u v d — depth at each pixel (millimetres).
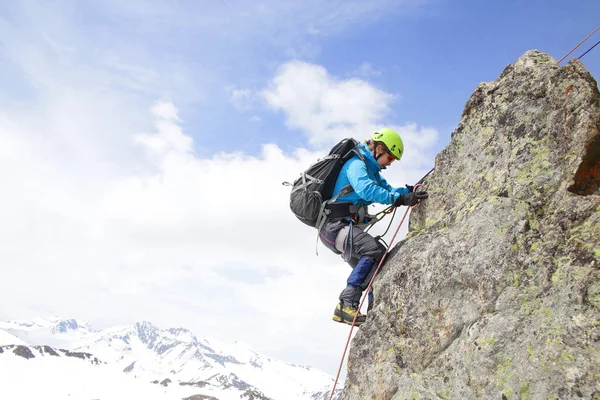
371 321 3109
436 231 3070
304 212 3361
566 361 2174
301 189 3352
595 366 2094
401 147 3373
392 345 2951
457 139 3350
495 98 3189
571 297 2305
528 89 2990
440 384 2617
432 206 3291
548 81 2875
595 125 2578
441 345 2721
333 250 3426
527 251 2561
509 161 2930
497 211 2773
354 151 3336
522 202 2725
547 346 2256
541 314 2367
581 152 2596
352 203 3318
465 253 2781
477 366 2475
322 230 3383
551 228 2561
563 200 2607
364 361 3049
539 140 2832
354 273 3260
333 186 3328
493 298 2570
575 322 2238
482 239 2748
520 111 2986
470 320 2643
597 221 2424
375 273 3260
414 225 3373
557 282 2387
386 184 3559
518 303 2475
